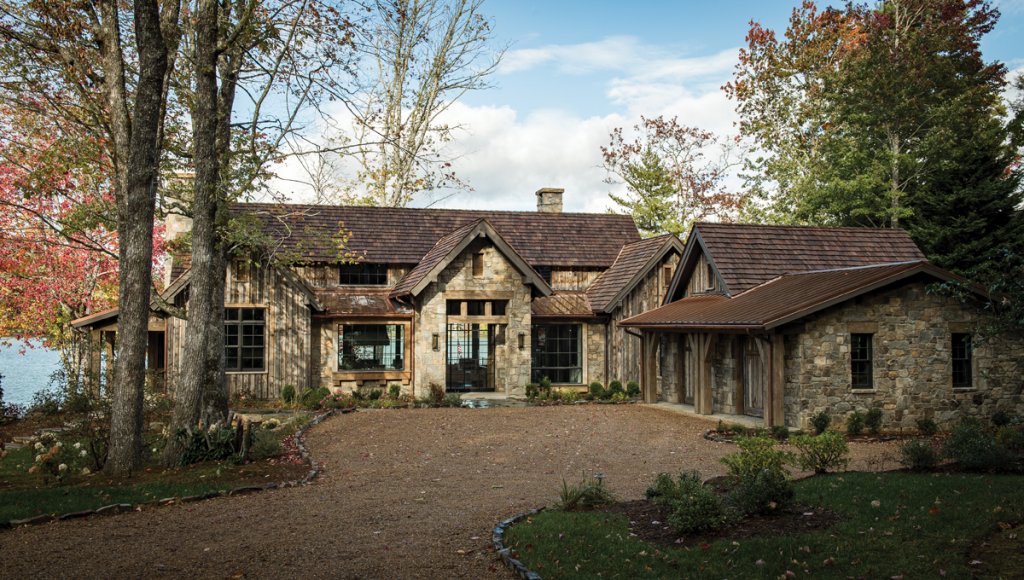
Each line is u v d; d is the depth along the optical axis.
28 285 27.53
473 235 26.59
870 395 19.47
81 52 17.50
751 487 10.30
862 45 40.91
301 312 26.45
